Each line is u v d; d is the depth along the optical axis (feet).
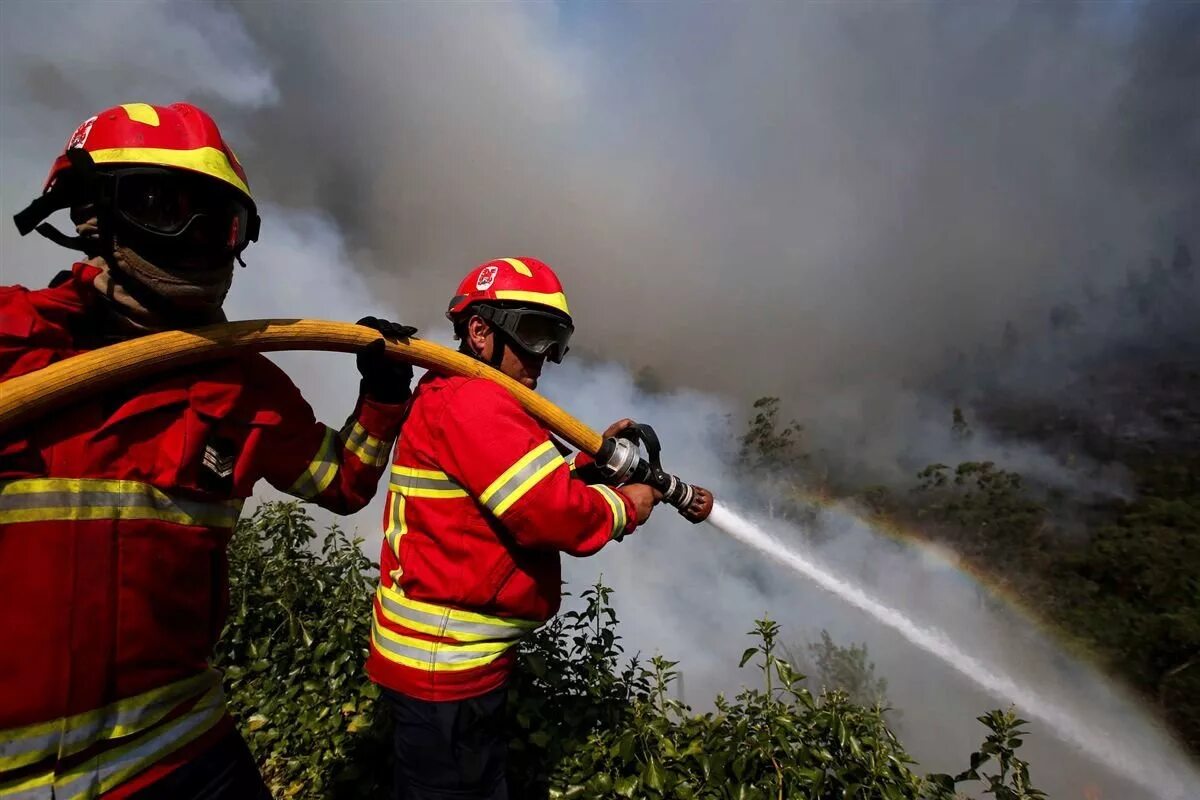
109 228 4.22
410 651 6.41
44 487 3.84
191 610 4.55
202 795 4.67
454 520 6.19
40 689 3.75
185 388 4.54
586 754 9.12
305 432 5.61
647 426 8.34
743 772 8.36
